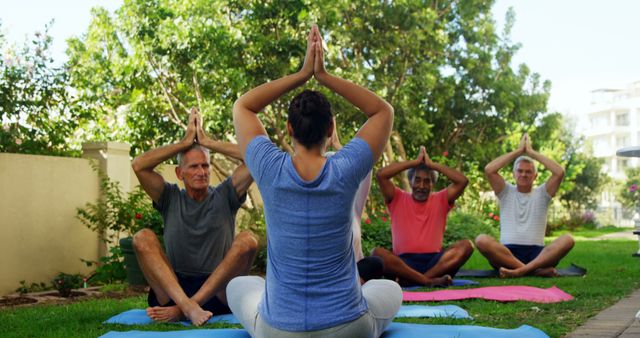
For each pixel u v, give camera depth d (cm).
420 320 499
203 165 522
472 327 446
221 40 1197
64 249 873
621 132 7200
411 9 1656
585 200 3931
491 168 886
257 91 353
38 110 909
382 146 341
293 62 1284
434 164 779
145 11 1223
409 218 780
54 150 932
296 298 330
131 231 888
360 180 333
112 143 941
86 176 907
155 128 1327
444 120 2072
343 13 1612
